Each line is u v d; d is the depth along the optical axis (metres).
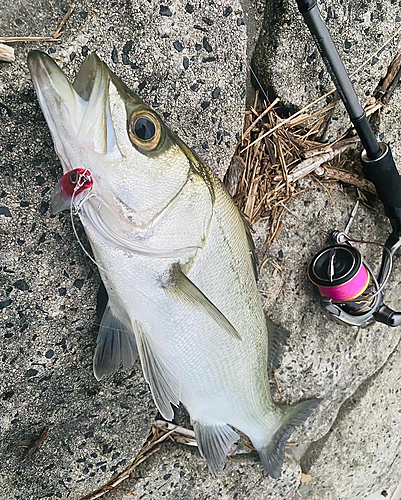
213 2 0.35
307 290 0.46
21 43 0.29
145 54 0.33
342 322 0.46
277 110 0.43
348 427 0.54
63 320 0.34
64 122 0.24
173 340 0.32
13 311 0.32
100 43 0.31
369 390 0.54
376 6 0.42
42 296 0.33
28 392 0.35
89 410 0.38
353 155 0.47
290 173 0.43
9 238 0.31
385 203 0.44
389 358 0.55
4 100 0.29
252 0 0.40
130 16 0.32
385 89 0.46
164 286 0.30
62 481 0.39
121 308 0.32
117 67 0.32
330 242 0.46
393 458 0.58
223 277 0.32
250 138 0.42
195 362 0.34
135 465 0.43
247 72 0.41
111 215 0.27
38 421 0.36
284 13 0.39
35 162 0.30
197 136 0.37
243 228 0.34
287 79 0.41
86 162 0.25
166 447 0.44
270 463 0.42
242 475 0.47
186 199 0.29
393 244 0.46
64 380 0.36
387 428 0.56
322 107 0.43
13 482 0.37
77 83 0.26
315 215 0.45
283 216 0.44
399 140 0.48
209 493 0.46
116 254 0.28
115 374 0.38
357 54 0.43
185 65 0.34
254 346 0.36
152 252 0.29
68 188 0.25
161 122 0.27
